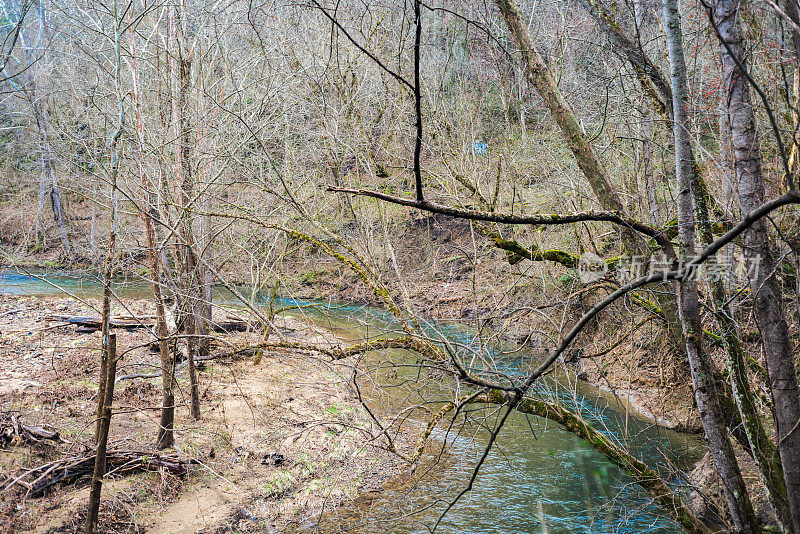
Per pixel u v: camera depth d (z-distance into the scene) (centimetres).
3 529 580
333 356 536
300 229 979
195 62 995
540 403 518
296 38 956
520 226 809
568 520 690
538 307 521
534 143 869
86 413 881
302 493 768
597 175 493
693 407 645
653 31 650
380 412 973
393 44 846
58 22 951
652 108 629
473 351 479
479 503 742
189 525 670
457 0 600
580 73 827
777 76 446
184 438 843
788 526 419
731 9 382
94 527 573
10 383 1005
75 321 1484
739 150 392
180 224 814
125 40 880
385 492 782
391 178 883
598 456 857
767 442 449
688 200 434
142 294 1975
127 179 784
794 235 405
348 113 915
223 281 671
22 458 689
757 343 588
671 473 609
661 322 559
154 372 1116
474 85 856
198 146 908
